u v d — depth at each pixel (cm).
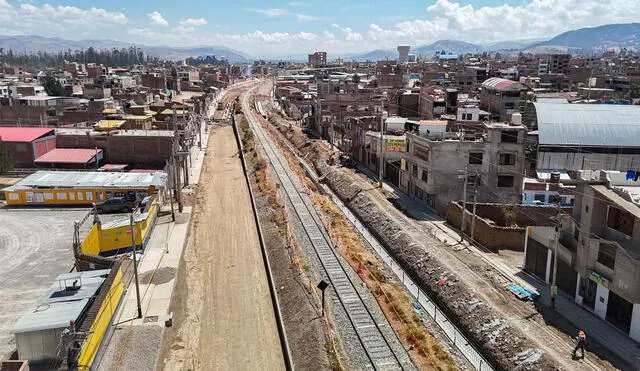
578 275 3500
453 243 4712
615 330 3156
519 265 4234
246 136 10544
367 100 11156
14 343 2939
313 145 9831
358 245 4759
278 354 2945
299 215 5447
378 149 7375
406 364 2759
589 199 3391
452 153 5678
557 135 7319
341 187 6975
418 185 6131
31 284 3744
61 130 8375
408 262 4334
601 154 7325
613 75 19462
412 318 3291
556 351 2862
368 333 3064
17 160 7412
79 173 6344
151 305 3422
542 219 5012
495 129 5572
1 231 4931
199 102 14250
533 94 11894
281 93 17700
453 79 17650
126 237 4341
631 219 3209
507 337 3016
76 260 3597
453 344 3106
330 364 2723
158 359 2869
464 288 3622
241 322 3294
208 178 7519
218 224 5309
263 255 4447
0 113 10188
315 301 3406
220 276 3997
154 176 6269
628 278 3016
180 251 4441
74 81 17812
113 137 7806
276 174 7444
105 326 2906
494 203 5466
